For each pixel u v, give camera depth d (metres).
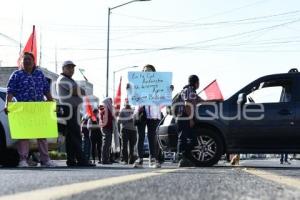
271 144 9.58
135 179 4.98
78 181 4.79
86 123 13.59
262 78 9.86
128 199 3.20
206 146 9.67
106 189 3.83
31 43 10.70
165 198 3.26
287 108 9.52
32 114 8.86
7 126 9.29
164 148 10.16
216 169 7.83
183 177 5.42
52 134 8.89
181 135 9.37
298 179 5.30
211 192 3.69
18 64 9.99
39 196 3.35
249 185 4.39
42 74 9.11
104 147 12.28
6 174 6.08
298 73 9.73
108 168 8.24
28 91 8.84
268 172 6.94
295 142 9.50
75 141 9.32
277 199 3.29
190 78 9.45
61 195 3.39
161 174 6.01
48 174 6.08
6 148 9.27
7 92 8.79
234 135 9.65
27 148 8.95
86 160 9.41
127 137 13.23
